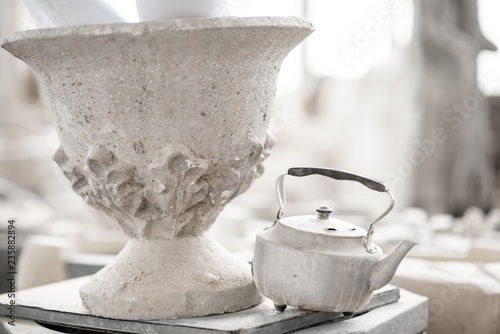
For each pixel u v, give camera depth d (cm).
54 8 130
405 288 174
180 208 129
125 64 119
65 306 138
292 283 123
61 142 134
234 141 128
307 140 580
